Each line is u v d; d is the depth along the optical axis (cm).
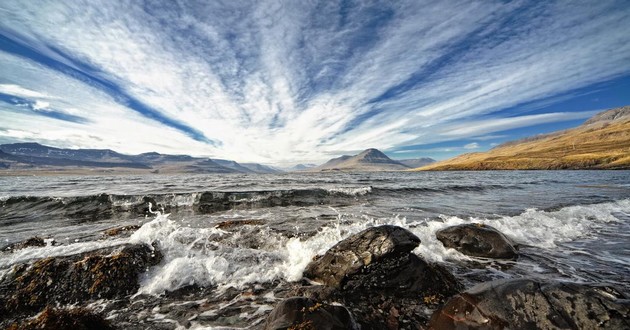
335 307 531
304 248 1003
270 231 1207
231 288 736
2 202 1906
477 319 472
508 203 2147
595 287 479
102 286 687
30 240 993
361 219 1505
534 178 6138
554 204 2077
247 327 567
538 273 829
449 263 907
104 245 852
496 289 511
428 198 2483
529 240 1152
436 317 529
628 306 429
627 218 1608
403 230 806
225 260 867
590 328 412
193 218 1543
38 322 474
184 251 909
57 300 640
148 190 2959
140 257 804
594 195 2689
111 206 1897
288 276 812
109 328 534
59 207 1838
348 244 796
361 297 682
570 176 6769
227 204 2059
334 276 738
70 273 702
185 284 743
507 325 447
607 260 928
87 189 3228
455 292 699
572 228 1332
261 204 2075
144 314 608
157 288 716
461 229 1057
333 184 4250
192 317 601
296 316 487
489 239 988
